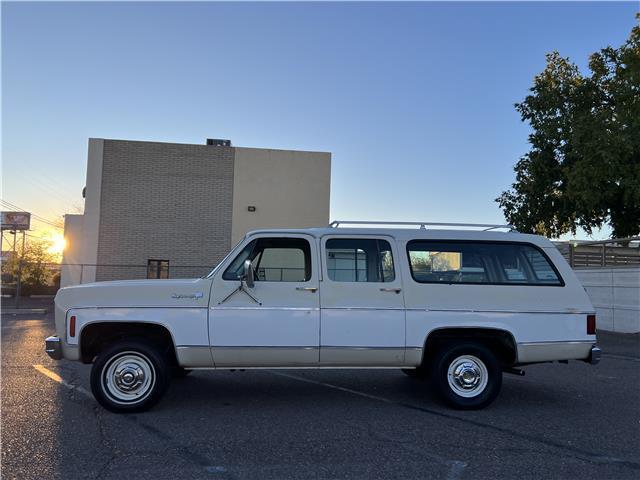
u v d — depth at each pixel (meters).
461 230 6.59
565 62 23.83
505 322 6.22
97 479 4.11
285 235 6.29
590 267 16.42
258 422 5.66
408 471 4.34
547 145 22.94
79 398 6.55
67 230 24.67
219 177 24.77
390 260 6.32
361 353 6.09
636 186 17.94
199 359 5.97
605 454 4.80
